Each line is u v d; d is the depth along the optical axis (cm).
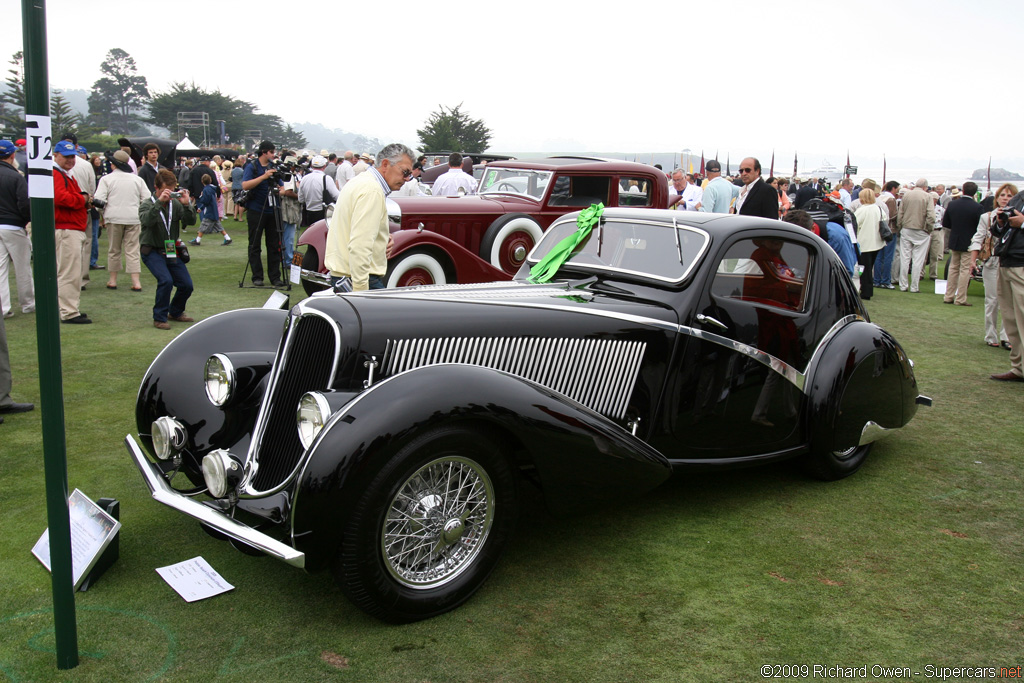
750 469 433
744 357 369
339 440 243
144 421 341
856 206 1191
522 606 279
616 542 334
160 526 339
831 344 396
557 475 287
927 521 361
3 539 321
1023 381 621
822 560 319
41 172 205
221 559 311
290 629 261
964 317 923
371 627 263
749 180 730
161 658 242
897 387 414
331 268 532
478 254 825
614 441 297
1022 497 391
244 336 362
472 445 266
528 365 317
